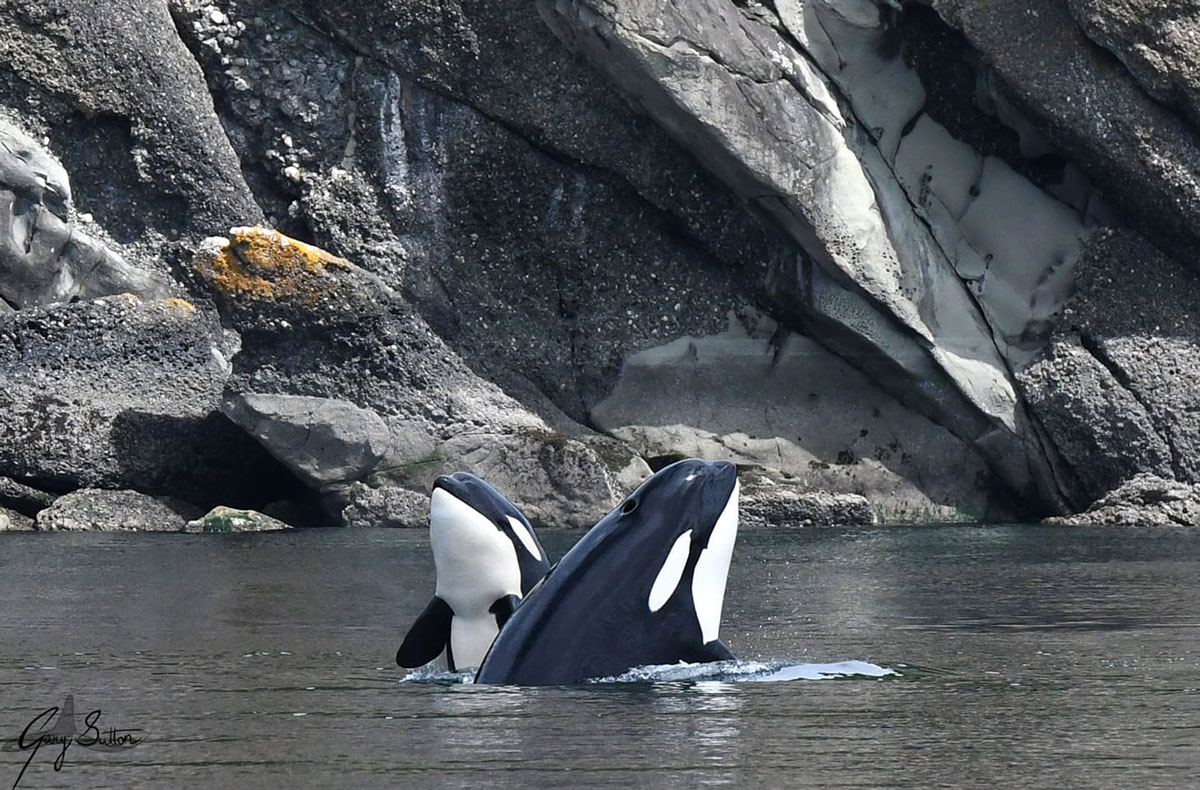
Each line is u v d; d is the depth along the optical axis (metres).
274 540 49.81
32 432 57.91
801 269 64.25
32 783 14.08
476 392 61.97
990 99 64.12
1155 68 60.66
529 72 64.12
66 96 64.31
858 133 64.00
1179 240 63.66
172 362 61.75
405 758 15.03
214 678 20.80
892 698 18.66
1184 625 27.58
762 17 62.53
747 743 15.65
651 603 18.98
